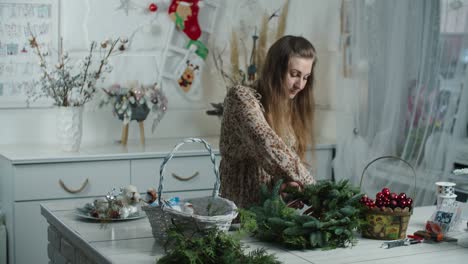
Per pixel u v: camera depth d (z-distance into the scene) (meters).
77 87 4.04
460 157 3.31
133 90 4.10
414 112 3.50
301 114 2.68
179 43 4.41
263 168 2.42
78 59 4.15
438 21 3.39
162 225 2.11
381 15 3.71
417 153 3.48
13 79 4.04
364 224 2.20
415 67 3.52
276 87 2.53
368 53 3.82
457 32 3.26
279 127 2.54
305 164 2.77
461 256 2.05
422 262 1.98
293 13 4.61
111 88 4.12
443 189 2.40
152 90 4.19
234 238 1.91
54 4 4.07
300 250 2.10
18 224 3.64
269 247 2.13
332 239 2.12
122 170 3.81
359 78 3.89
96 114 4.24
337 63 4.16
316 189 2.24
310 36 4.64
